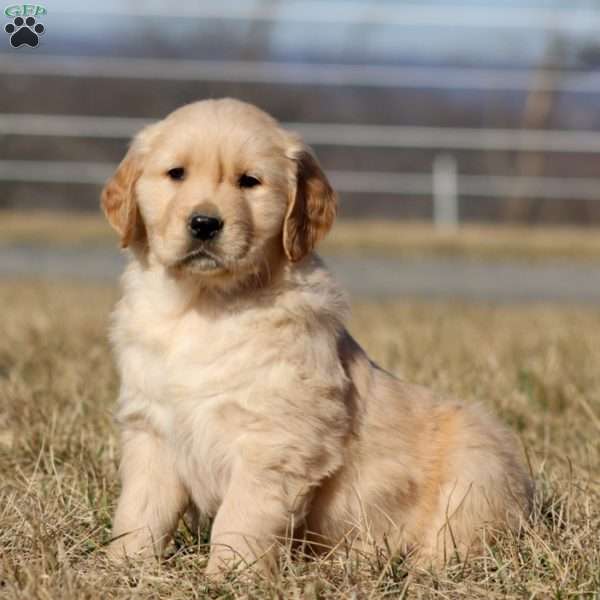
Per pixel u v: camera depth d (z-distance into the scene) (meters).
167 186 6.05
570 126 28.16
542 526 5.94
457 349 10.88
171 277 5.99
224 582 5.18
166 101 25.69
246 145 6.04
